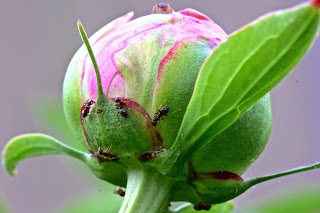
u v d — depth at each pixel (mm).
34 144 217
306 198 234
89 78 192
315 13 161
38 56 543
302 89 525
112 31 193
